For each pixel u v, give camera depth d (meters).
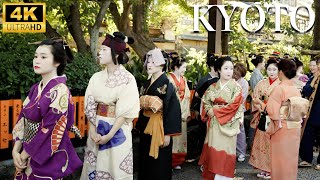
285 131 5.21
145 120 4.91
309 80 7.18
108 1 7.27
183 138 6.29
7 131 4.58
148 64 4.83
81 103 5.28
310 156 6.89
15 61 4.71
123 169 4.04
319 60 6.94
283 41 15.80
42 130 3.21
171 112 4.85
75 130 3.64
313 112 6.81
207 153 5.45
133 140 5.75
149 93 4.86
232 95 5.34
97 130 4.06
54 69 3.36
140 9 9.15
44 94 3.25
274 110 5.18
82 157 5.16
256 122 6.29
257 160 6.09
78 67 5.46
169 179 5.01
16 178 3.41
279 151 5.25
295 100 5.13
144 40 9.14
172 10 12.07
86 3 7.61
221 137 5.30
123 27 8.91
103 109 4.05
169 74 6.25
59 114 3.24
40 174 3.25
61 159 3.33
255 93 6.46
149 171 4.90
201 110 5.62
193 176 6.05
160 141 4.82
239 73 6.88
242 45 11.91
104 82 4.05
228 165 5.31
